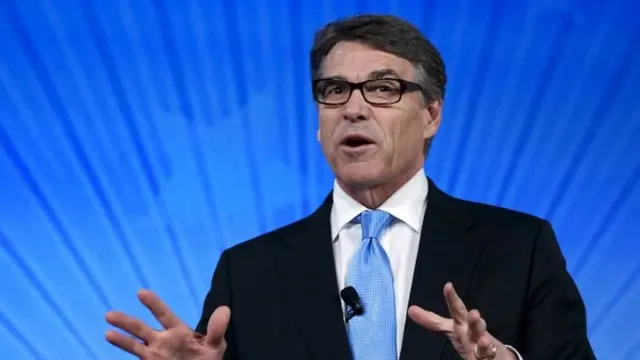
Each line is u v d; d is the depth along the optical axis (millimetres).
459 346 4758
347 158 5973
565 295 5672
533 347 5512
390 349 5531
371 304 5672
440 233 5949
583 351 5531
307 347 5656
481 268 5766
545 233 5938
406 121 6047
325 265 5930
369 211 6086
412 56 6133
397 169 6020
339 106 6023
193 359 4988
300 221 6438
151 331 4938
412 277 5785
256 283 6082
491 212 6168
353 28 6160
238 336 5926
